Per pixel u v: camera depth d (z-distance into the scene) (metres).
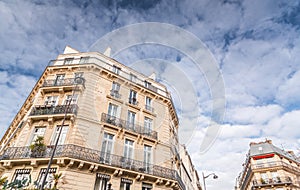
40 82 17.95
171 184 15.27
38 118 14.25
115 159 13.87
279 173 31.44
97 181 12.52
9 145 17.67
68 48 19.80
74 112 14.06
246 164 39.16
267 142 36.97
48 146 12.82
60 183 11.13
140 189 13.81
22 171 12.04
